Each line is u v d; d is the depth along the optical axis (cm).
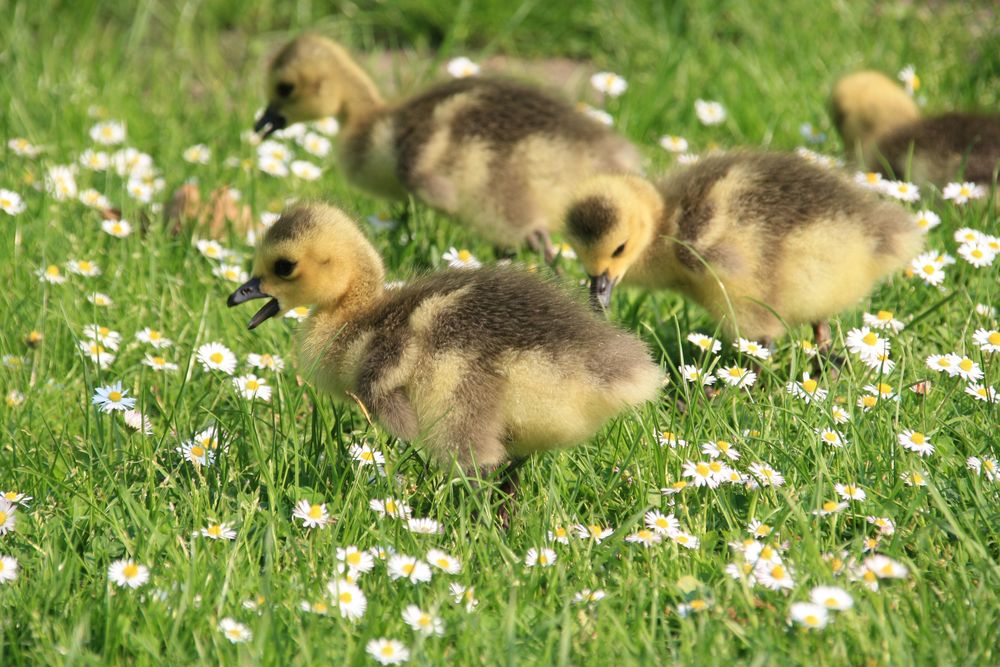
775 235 1092
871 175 1311
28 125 1573
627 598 805
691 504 926
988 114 1417
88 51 1917
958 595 796
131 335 1170
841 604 759
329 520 888
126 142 1579
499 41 1961
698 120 1681
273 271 989
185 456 952
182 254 1303
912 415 998
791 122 1648
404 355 923
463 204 1370
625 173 1194
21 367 1109
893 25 1838
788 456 937
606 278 1129
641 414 991
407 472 966
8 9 1958
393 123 1419
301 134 1656
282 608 784
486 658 747
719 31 1894
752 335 1127
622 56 1883
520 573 816
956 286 1222
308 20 2031
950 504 895
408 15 2008
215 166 1540
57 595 798
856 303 1141
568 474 960
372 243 1016
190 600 784
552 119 1353
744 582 786
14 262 1252
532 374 891
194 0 2064
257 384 1055
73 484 932
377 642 747
